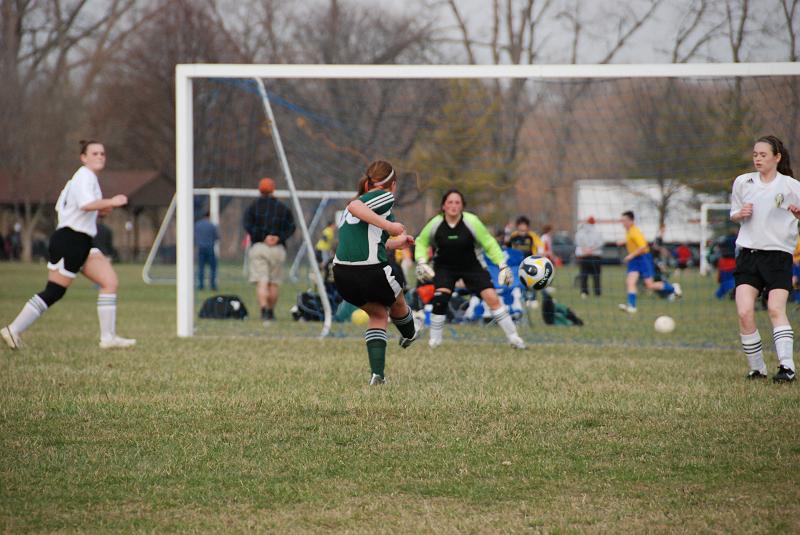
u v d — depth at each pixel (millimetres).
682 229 106688
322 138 88625
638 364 32531
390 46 140750
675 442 20000
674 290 72000
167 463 18188
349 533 14227
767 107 45938
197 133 78812
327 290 51969
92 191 34688
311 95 93062
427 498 16094
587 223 75875
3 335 35000
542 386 27250
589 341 41344
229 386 27078
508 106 80250
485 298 37500
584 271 76000
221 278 95625
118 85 175750
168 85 170125
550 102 77688
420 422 22000
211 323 49562
